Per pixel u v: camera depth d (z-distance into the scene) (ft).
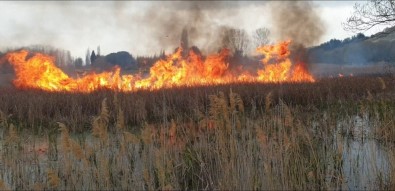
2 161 30.27
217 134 30.68
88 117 53.21
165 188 23.26
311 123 45.21
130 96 65.31
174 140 33.76
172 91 72.08
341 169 27.25
